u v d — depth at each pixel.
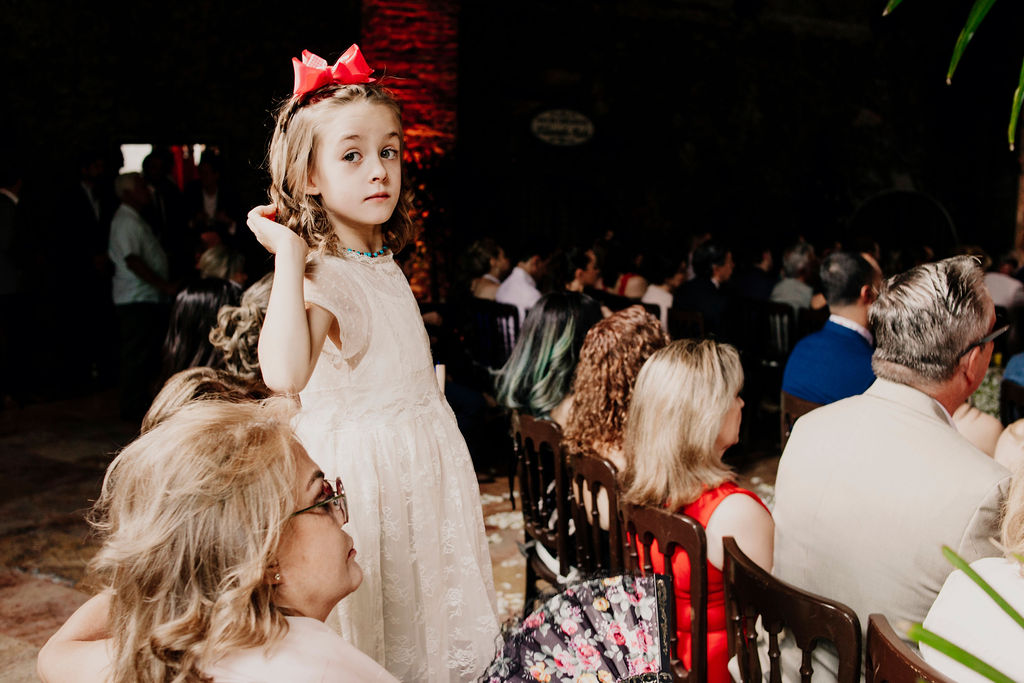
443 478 1.35
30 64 7.20
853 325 3.35
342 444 1.25
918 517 1.55
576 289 5.44
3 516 4.25
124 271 5.99
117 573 0.93
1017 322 7.12
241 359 2.54
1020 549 1.22
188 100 7.78
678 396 1.83
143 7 7.54
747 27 10.14
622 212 9.80
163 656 0.88
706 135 10.13
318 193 1.24
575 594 1.18
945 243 11.03
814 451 1.74
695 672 1.75
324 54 8.19
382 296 1.27
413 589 1.29
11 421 6.06
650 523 1.85
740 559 1.60
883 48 10.70
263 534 0.91
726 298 5.92
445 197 7.54
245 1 7.88
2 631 3.10
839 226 10.59
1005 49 10.68
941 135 11.01
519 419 2.66
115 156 7.57
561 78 9.50
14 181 6.46
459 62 8.90
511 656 1.17
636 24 9.72
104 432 5.82
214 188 7.62
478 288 6.07
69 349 6.94
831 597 1.69
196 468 0.92
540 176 9.48
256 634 0.90
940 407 1.70
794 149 10.51
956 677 1.23
